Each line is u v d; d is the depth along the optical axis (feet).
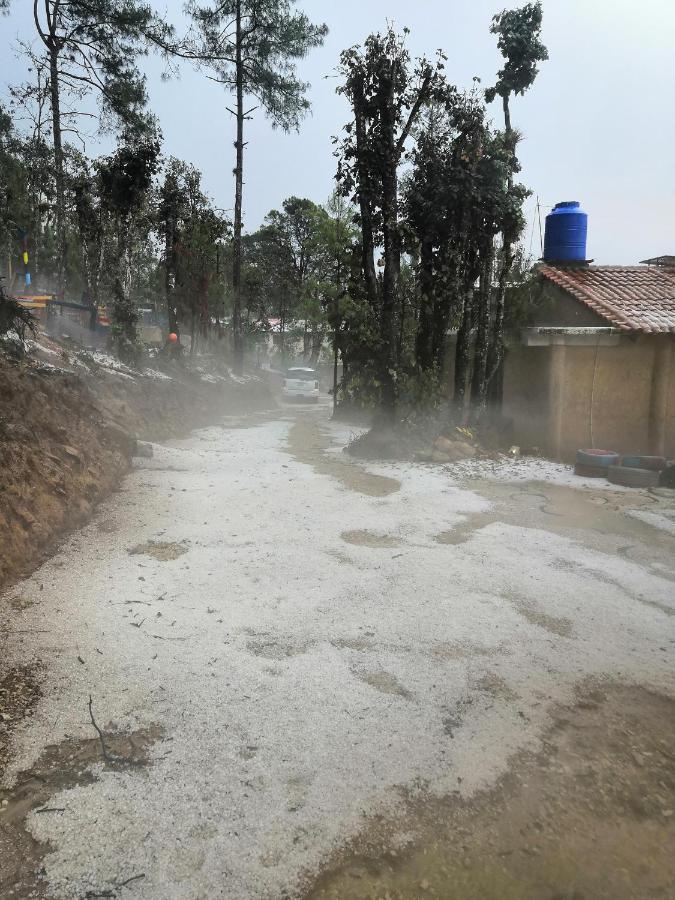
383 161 36.70
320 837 7.60
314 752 9.14
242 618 13.60
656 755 9.41
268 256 151.12
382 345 38.22
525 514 23.66
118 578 15.55
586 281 42.22
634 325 35.19
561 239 45.55
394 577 16.39
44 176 65.62
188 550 18.11
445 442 36.91
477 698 10.75
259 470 31.35
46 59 77.00
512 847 7.59
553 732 9.89
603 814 8.16
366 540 19.69
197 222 74.33
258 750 9.13
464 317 39.91
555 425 37.19
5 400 21.75
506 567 17.37
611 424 37.09
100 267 59.31
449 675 11.46
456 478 30.76
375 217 37.96
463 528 21.44
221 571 16.47
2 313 28.60
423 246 38.86
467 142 36.88
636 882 7.12
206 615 13.67
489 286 40.09
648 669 11.96
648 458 31.58
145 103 84.23
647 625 13.84
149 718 9.82
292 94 87.66
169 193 67.00
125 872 6.98
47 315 56.29
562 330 35.91
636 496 27.35
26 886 6.77
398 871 7.20
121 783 8.34
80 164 58.95
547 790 8.58
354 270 44.98
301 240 148.15
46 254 77.66
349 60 35.86
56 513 18.51
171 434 43.91
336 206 68.54
